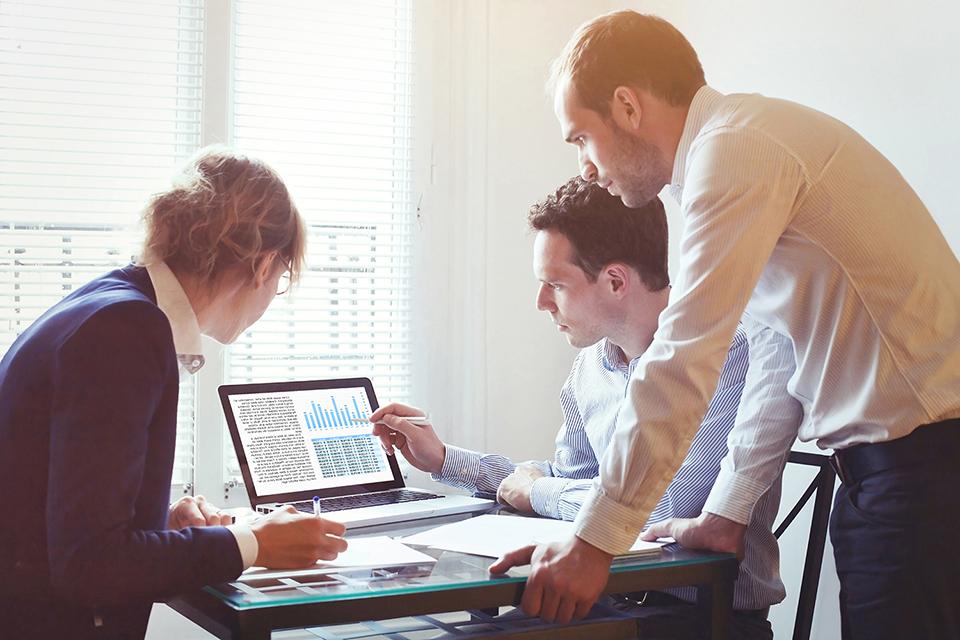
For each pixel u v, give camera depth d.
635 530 1.26
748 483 1.48
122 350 1.17
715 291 1.29
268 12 2.84
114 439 1.15
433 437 2.01
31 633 1.22
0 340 2.60
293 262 1.43
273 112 2.86
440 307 3.01
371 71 2.95
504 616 1.38
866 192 1.36
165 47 2.73
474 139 2.98
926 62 2.03
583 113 1.48
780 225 1.33
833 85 2.25
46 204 2.63
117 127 2.68
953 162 1.96
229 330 1.42
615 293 1.78
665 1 2.84
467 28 2.99
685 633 1.50
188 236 1.31
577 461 2.01
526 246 3.02
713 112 1.41
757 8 2.49
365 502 1.86
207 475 2.72
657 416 1.26
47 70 2.62
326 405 2.02
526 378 3.02
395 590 1.18
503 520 1.63
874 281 1.35
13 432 1.20
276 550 1.28
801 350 1.45
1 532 1.20
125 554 1.13
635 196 1.53
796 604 2.29
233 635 1.12
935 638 1.33
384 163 2.98
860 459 1.40
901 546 1.34
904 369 1.35
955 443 1.33
